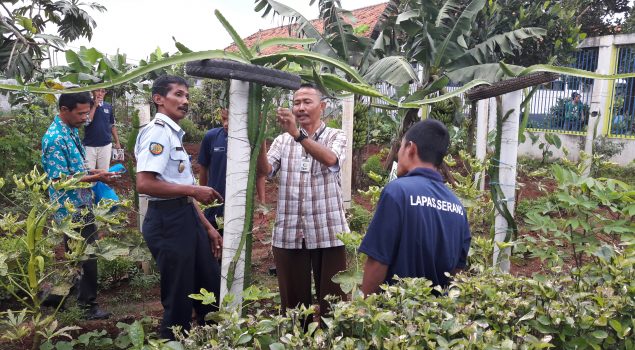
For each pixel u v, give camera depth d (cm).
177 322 286
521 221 587
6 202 622
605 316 175
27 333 297
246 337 158
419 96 402
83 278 360
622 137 1106
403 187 204
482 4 648
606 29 1506
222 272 228
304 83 312
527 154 1220
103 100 672
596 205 284
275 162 320
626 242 250
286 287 321
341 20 750
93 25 900
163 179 271
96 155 659
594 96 1091
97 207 315
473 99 328
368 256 203
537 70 263
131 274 455
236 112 214
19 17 670
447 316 164
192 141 1188
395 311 169
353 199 793
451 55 673
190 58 195
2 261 280
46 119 842
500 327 175
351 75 227
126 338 319
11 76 665
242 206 221
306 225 312
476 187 491
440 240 208
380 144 1242
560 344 184
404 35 825
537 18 998
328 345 155
